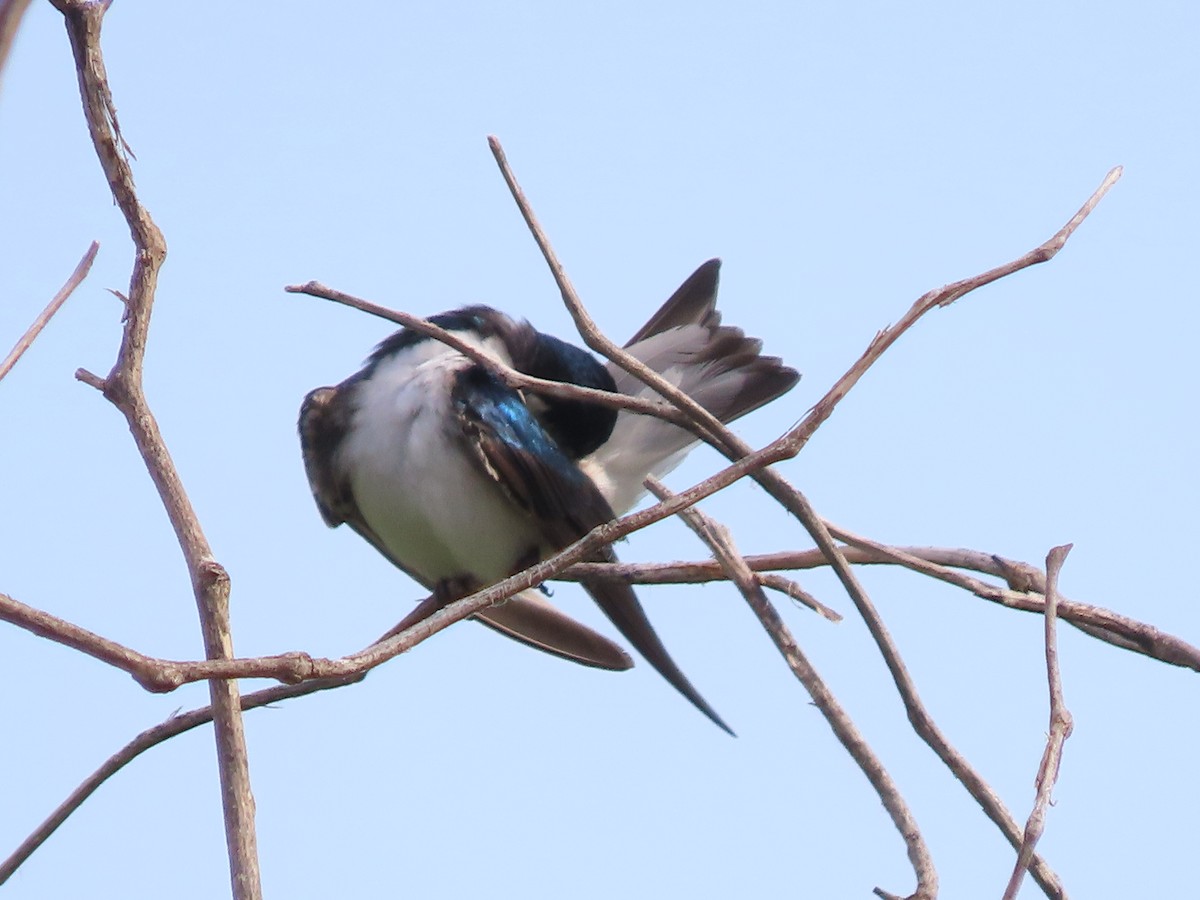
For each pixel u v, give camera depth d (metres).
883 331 6.98
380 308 7.73
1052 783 6.96
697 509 8.27
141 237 6.67
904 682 7.59
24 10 4.21
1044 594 8.68
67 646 5.03
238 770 6.23
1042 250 7.43
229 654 6.27
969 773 7.41
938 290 7.16
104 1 6.48
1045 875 7.28
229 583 6.34
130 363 6.66
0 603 4.89
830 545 7.74
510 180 8.11
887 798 7.38
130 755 7.66
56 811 7.64
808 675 7.68
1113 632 8.87
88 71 6.51
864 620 7.66
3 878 7.57
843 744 7.55
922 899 7.06
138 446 6.59
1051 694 7.43
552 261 8.03
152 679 5.16
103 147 6.56
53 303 6.53
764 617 7.95
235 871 6.10
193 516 6.50
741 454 7.98
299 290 7.68
